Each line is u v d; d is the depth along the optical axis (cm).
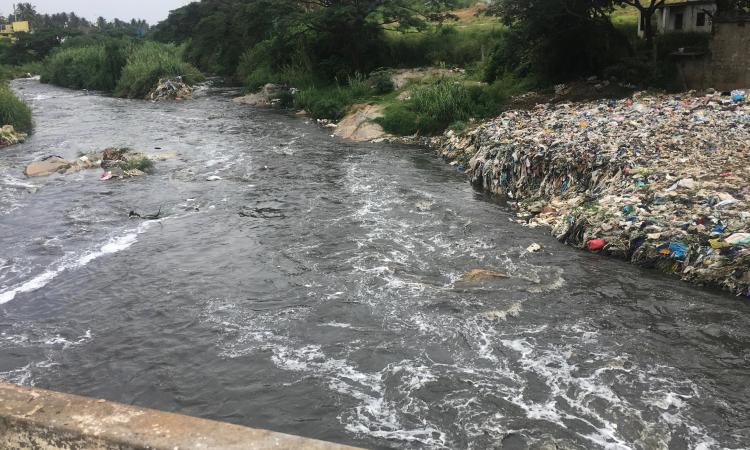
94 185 1967
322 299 1124
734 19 2306
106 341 998
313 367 905
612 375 857
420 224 1534
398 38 4419
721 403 789
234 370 903
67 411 335
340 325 1027
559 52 2864
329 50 4278
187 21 7762
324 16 3891
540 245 1359
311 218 1605
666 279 1147
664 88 2494
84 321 1069
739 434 731
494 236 1429
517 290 1131
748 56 2308
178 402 832
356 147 2594
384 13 3991
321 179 2020
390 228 1509
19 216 1650
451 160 2278
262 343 977
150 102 4278
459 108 2738
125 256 1361
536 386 839
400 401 817
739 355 894
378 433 755
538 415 778
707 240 1157
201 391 855
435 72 3728
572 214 1425
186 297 1150
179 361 933
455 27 4688
